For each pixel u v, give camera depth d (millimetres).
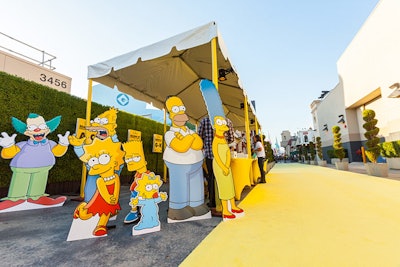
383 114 10805
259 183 5066
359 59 11578
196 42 2572
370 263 1195
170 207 2189
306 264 1203
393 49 8555
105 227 1800
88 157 1883
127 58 3145
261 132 8984
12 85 3404
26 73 6246
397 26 8297
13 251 1462
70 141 1857
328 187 4215
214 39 2490
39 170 3105
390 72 8797
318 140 14812
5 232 1896
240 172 3004
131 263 1266
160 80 4422
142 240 1654
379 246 1420
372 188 3945
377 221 1975
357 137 13508
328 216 2168
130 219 2156
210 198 2834
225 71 4035
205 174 3297
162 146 6996
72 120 4375
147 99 5016
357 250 1364
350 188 4016
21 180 2947
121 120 5574
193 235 1744
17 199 2861
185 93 5230
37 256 1379
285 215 2242
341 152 9547
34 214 2621
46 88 3947
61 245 1569
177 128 2428
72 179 4371
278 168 11953
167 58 3643
